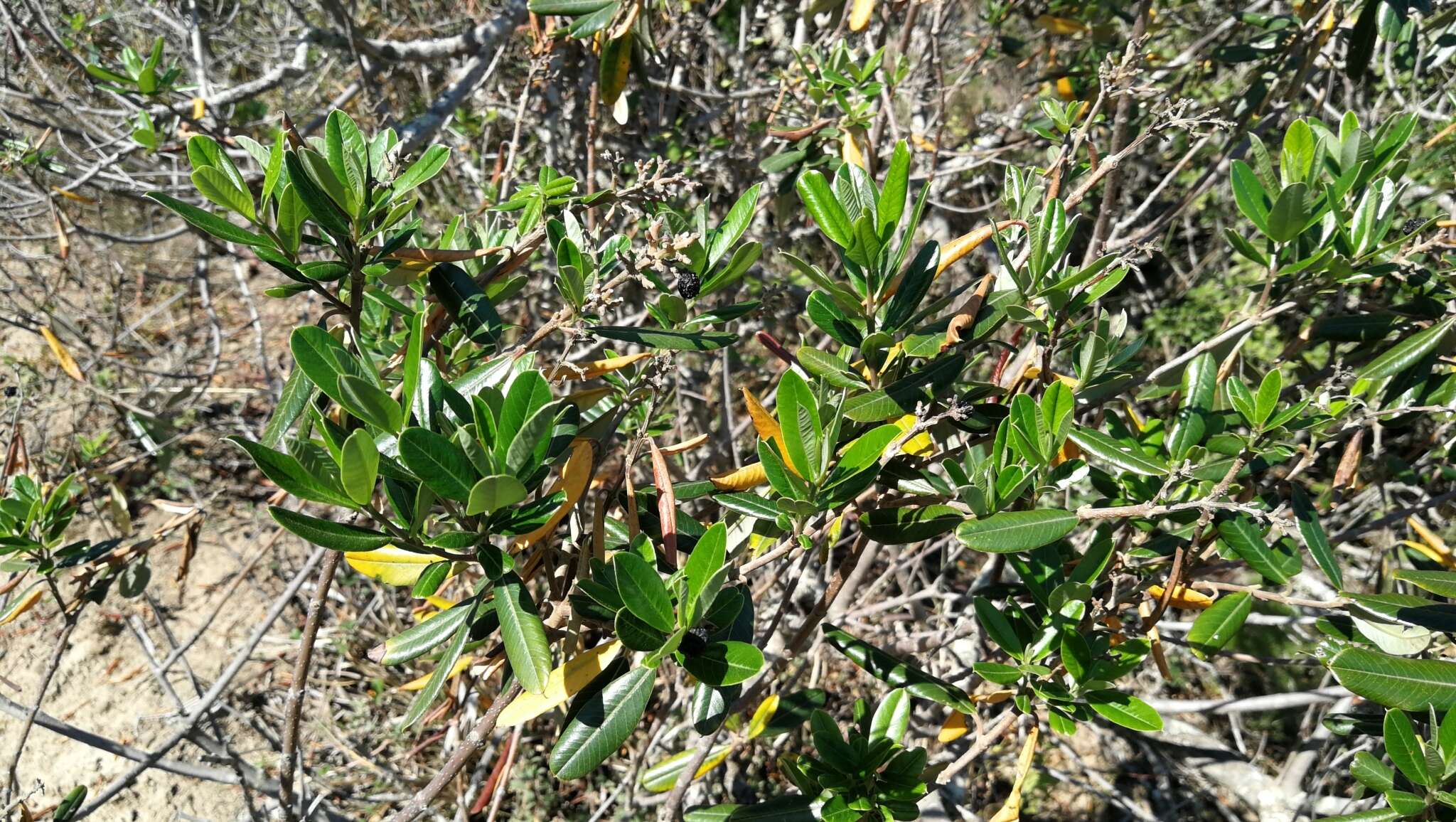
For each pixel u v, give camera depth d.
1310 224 0.59
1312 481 1.22
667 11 1.29
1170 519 0.64
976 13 1.77
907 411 0.54
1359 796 0.72
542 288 1.33
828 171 1.09
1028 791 1.84
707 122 1.54
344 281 0.52
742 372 1.64
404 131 1.16
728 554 0.62
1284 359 0.72
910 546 1.31
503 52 1.32
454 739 1.01
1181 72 1.38
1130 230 1.27
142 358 2.46
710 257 0.58
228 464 2.55
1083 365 0.58
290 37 1.78
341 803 1.65
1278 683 1.94
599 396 0.58
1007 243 0.65
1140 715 0.54
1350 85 1.23
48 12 1.71
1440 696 0.49
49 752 1.89
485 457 0.42
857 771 0.61
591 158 0.94
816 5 1.15
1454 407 0.60
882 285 0.53
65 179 1.71
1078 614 0.58
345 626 1.91
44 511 0.81
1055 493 0.56
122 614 2.18
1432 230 1.07
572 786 1.71
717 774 1.42
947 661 1.21
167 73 1.10
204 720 1.06
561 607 0.53
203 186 0.44
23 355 2.40
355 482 0.37
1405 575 0.55
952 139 1.72
